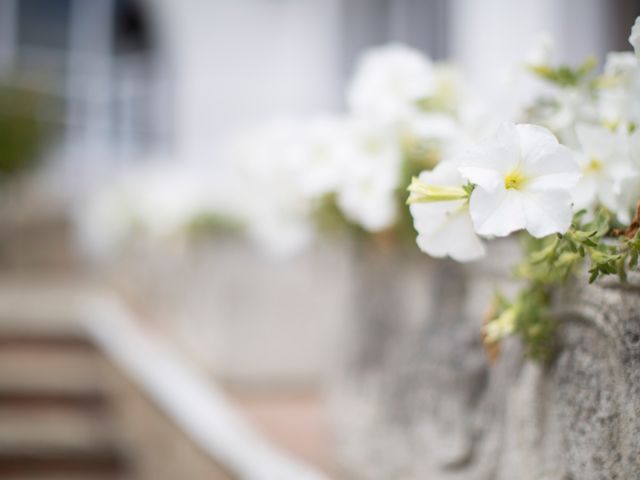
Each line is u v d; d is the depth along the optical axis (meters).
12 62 8.98
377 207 1.75
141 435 3.65
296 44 8.68
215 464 2.42
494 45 7.00
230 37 8.87
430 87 1.80
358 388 2.14
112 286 6.68
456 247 1.11
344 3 8.43
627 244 1.03
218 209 3.51
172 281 4.36
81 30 10.02
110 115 9.72
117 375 4.08
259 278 3.54
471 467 1.59
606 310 1.14
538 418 1.33
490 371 1.56
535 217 0.97
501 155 0.98
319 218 2.23
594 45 6.84
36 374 4.47
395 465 1.85
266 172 2.28
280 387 3.56
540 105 1.47
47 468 4.16
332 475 2.20
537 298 1.27
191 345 3.83
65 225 7.82
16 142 8.00
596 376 1.17
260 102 8.81
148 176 5.89
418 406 1.79
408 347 1.89
